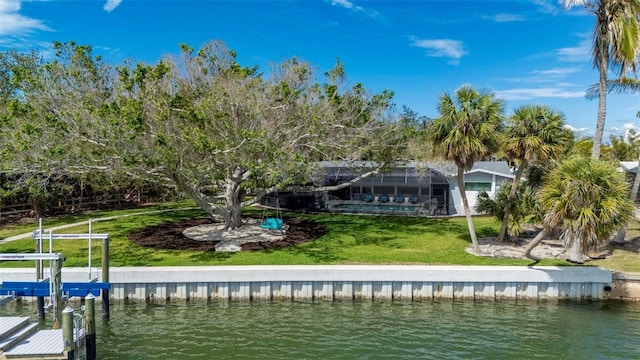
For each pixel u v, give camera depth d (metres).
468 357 11.41
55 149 15.93
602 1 18.02
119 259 17.06
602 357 11.47
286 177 19.34
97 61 21.03
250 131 18.41
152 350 11.61
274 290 15.77
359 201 31.47
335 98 20.66
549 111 17.75
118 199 33.22
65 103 17.19
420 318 14.15
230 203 22.19
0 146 18.03
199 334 12.70
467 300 15.91
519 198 19.94
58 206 29.02
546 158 17.69
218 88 18.38
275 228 22.70
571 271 15.90
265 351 11.59
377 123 22.77
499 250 19.11
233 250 18.61
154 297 15.45
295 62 21.91
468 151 16.75
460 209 30.23
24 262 16.55
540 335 12.86
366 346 11.98
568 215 15.18
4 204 26.20
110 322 13.57
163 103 16.95
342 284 15.88
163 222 24.95
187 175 18.66
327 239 20.98
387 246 19.66
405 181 30.11
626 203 14.52
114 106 15.68
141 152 16.42
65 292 12.66
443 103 17.22
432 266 16.47
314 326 13.39
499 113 17.17
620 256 18.42
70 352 9.84
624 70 18.80
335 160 26.73
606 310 14.95
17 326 10.54
